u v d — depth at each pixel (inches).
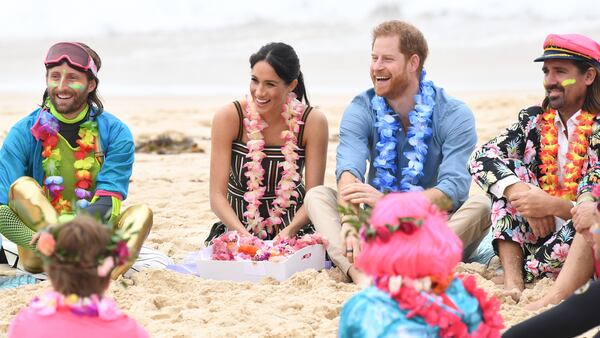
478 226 382.3
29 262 379.2
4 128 903.7
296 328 310.0
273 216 409.4
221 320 321.7
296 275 367.9
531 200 356.8
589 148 367.2
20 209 368.8
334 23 2076.8
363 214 228.5
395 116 402.0
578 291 232.8
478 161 376.2
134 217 377.4
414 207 220.8
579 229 330.6
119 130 397.1
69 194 393.4
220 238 389.4
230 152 408.5
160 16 2128.4
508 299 342.0
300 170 415.8
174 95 1359.5
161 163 706.2
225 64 1722.4
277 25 2069.4
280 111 404.8
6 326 317.4
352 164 387.9
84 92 385.1
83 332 214.8
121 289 356.8
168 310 335.0
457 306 220.8
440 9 2107.5
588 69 362.6
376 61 391.5
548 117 377.1
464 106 398.9
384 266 218.4
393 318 215.6
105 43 1977.1
